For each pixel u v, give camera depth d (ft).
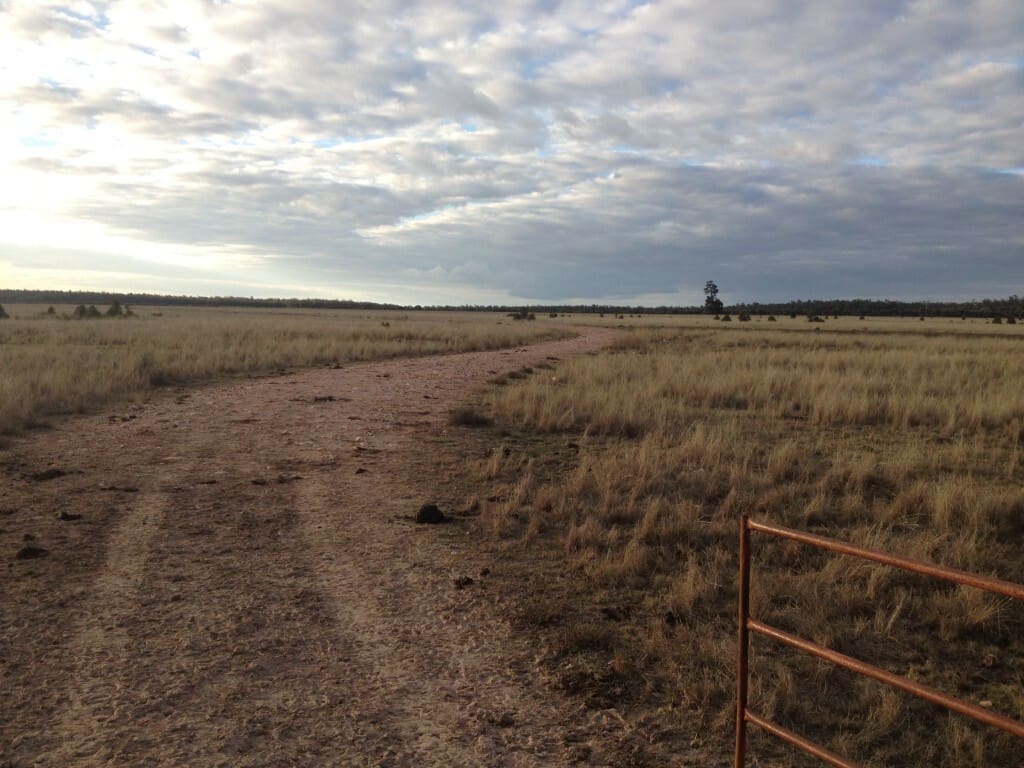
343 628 17.01
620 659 15.02
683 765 12.04
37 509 25.84
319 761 12.01
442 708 13.70
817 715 13.58
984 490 27.12
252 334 115.55
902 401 48.55
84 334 107.45
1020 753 12.59
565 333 181.88
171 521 24.82
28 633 16.40
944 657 16.16
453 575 20.42
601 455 36.04
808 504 26.84
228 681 14.52
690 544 22.74
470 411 45.06
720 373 64.85
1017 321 303.07
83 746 12.26
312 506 26.99
